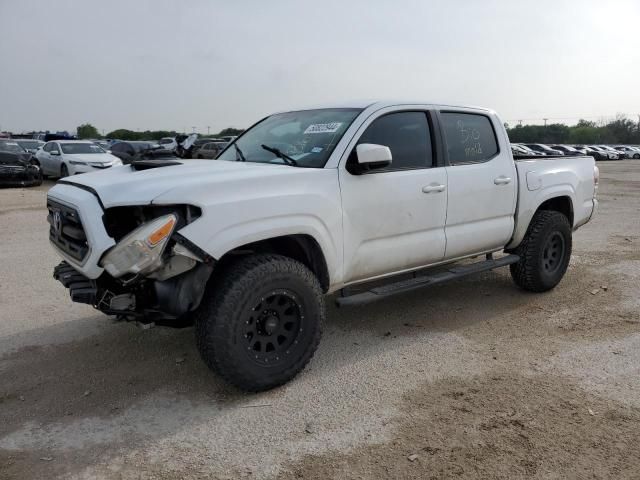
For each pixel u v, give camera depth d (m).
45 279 6.40
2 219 10.72
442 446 3.04
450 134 4.86
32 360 4.23
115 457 2.99
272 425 3.29
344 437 3.15
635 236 9.23
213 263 3.35
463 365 4.09
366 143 4.14
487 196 5.02
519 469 2.84
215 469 2.88
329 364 4.14
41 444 3.12
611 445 3.04
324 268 3.95
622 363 4.08
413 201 4.40
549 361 4.14
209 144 25.31
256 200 3.47
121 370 4.06
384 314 5.23
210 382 3.86
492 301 5.61
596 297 5.71
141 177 3.46
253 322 3.53
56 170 19.00
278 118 5.00
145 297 3.43
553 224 5.61
